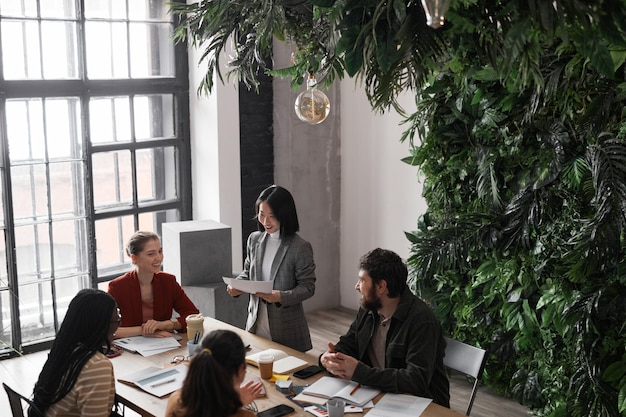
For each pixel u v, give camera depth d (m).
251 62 3.64
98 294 2.89
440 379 3.32
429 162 4.97
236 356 2.43
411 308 3.26
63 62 5.22
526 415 4.56
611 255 3.61
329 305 6.57
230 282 3.89
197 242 5.25
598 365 4.00
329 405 2.84
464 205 4.88
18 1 4.99
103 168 5.48
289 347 4.03
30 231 5.25
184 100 5.74
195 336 3.57
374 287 3.24
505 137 4.43
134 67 5.53
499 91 4.43
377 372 3.12
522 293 4.53
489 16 2.24
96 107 5.39
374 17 2.17
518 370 4.65
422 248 4.61
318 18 2.96
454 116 4.73
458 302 4.96
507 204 4.56
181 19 5.62
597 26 1.98
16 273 5.21
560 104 4.02
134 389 3.15
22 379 4.81
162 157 5.75
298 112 3.88
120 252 5.66
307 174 6.23
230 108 5.63
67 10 5.20
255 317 4.10
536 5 1.96
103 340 2.89
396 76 2.50
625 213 3.60
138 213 5.67
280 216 4.01
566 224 4.21
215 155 5.65
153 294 3.97
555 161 4.18
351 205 6.38
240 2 3.27
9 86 4.98
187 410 2.35
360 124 6.18
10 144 5.07
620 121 3.86
